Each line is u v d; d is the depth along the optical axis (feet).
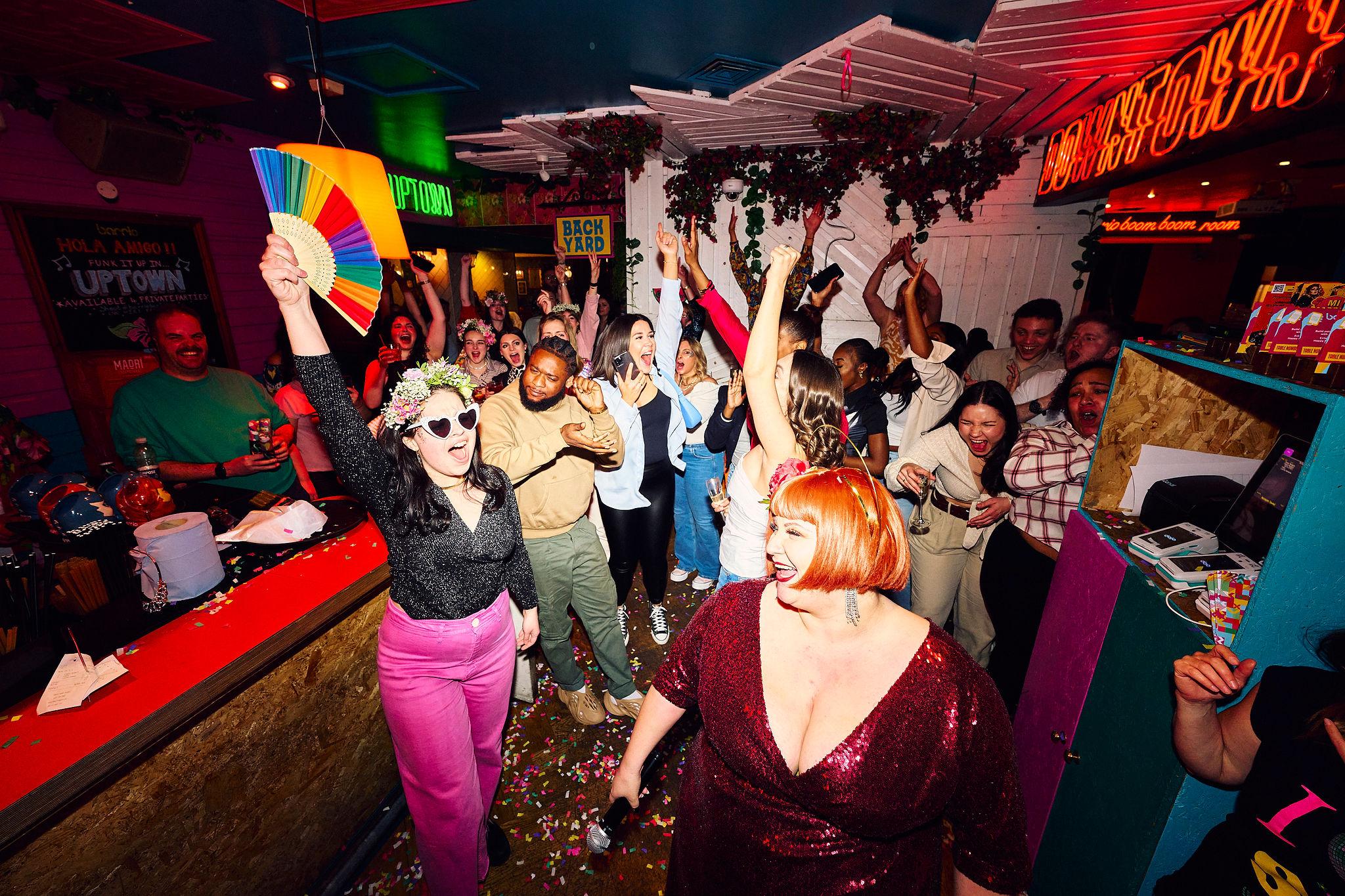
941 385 9.82
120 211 14.78
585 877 6.83
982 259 16.51
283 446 8.73
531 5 8.55
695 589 12.76
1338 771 3.14
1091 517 5.97
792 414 6.22
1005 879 3.26
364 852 6.89
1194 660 3.65
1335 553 3.49
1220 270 14.03
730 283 18.72
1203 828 3.97
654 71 11.52
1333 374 3.38
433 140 18.22
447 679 5.51
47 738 4.11
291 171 4.15
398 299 23.76
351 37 9.89
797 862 3.39
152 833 4.60
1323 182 8.49
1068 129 12.52
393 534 5.17
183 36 9.88
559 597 8.30
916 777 3.09
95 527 5.46
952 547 8.65
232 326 17.71
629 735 8.88
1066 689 5.81
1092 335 9.82
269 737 5.64
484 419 7.80
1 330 13.03
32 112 12.78
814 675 3.36
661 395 10.31
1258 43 6.20
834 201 16.69
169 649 5.13
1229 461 5.59
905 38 8.88
